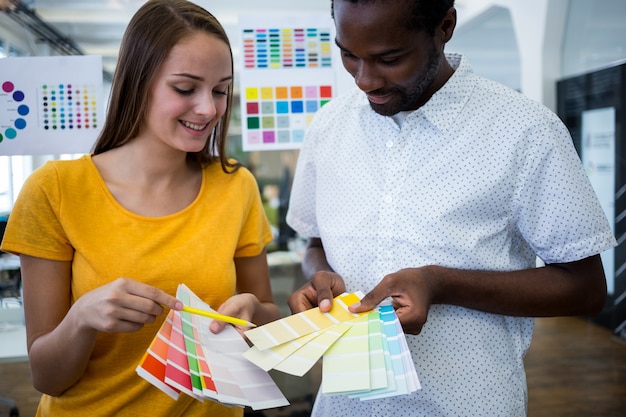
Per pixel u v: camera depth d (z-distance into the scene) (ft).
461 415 3.34
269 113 5.28
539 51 16.51
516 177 3.22
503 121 3.24
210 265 3.43
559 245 3.18
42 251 3.24
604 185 15.48
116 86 3.34
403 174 3.40
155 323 3.33
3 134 4.91
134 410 3.31
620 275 14.71
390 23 2.73
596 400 10.74
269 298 4.00
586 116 15.93
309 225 4.13
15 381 9.82
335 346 2.68
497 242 3.34
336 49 5.32
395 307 2.98
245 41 5.20
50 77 4.91
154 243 3.34
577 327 15.21
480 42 18.72
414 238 3.32
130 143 3.45
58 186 3.28
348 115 3.75
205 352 2.79
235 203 3.66
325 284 3.21
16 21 5.94
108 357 3.30
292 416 8.25
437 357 3.34
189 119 3.22
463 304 3.15
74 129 4.96
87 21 7.14
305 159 3.96
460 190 3.26
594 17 15.25
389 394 2.42
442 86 3.34
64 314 3.35
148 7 3.24
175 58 3.09
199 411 3.40
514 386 3.44
